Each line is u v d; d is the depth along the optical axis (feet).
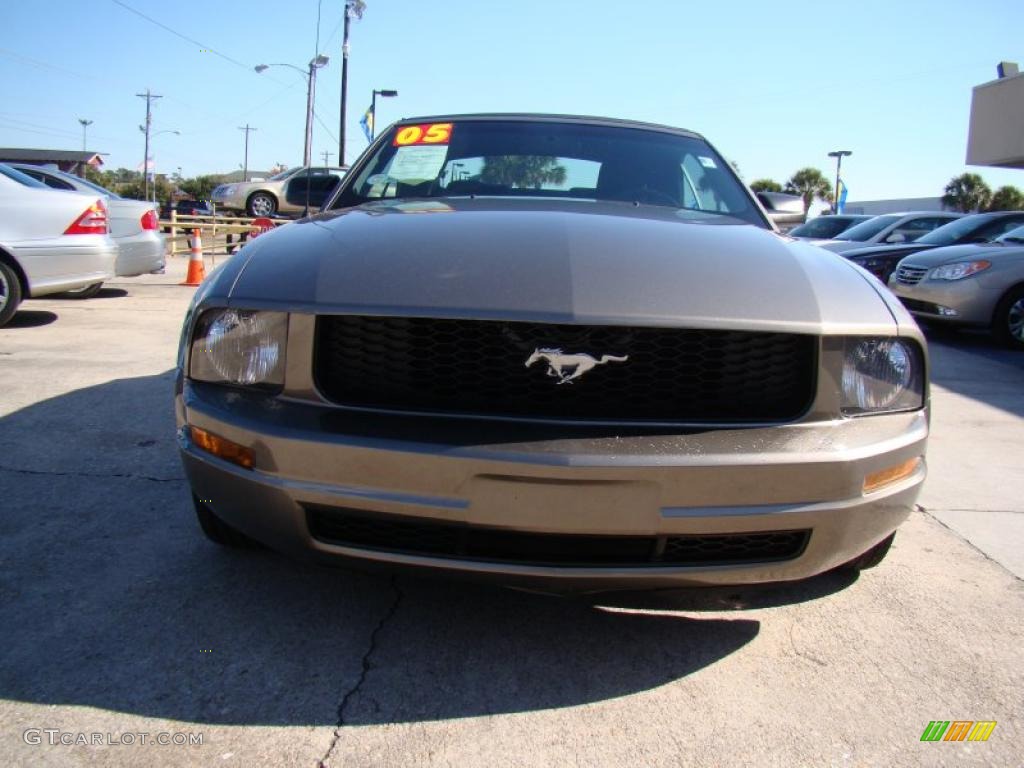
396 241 7.07
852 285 7.04
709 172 11.02
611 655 7.19
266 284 6.62
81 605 7.64
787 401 6.31
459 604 7.93
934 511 11.19
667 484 5.87
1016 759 5.98
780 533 6.25
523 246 6.86
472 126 11.43
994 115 78.48
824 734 6.21
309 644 7.13
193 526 9.51
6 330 22.35
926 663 7.24
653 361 6.13
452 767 5.69
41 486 10.64
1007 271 26.48
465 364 6.12
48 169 30.78
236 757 5.69
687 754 5.92
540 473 5.76
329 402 6.22
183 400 6.90
